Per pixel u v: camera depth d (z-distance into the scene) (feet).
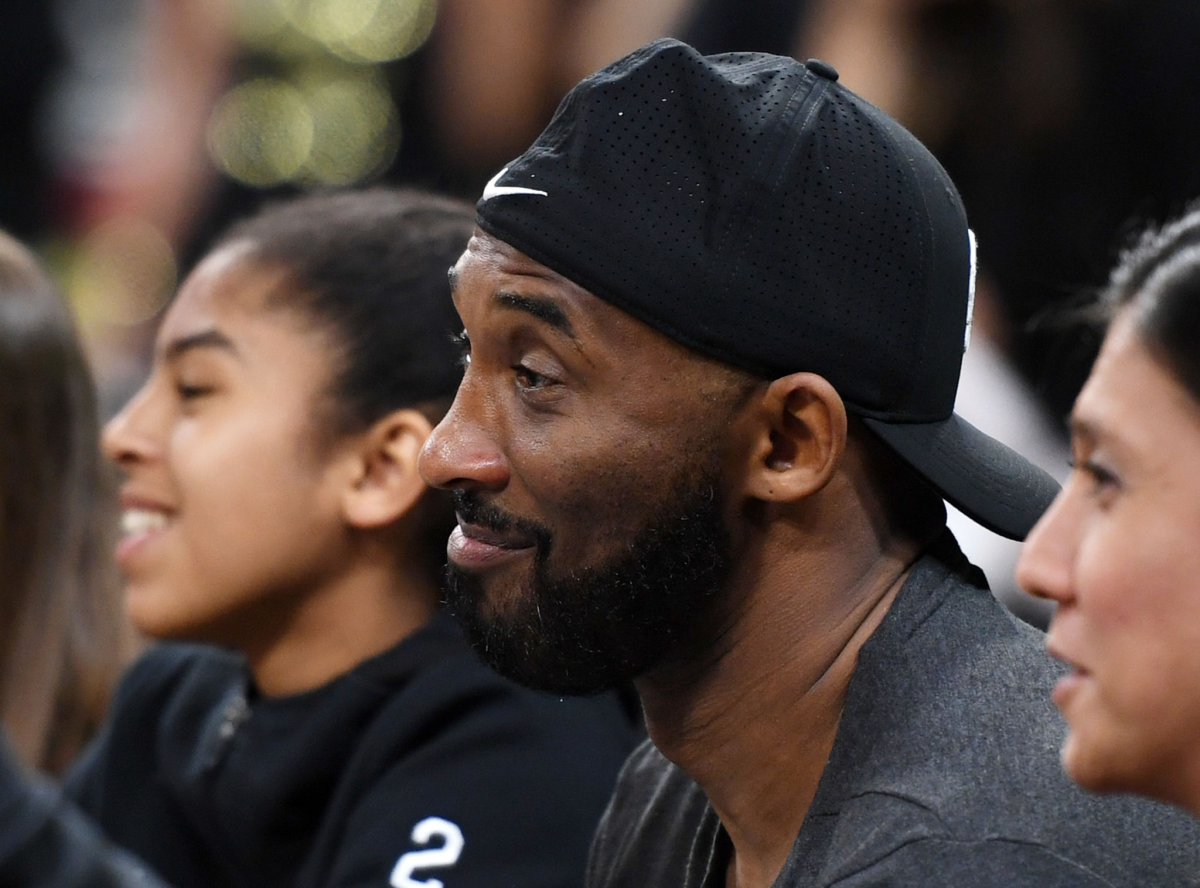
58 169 31.09
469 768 11.66
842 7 20.02
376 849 11.42
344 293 12.41
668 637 8.39
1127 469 6.29
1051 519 6.67
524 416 8.33
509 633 8.50
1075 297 13.47
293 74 28.30
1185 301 6.20
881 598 8.66
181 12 29.73
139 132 30.32
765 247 8.09
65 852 7.48
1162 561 6.16
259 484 12.22
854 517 8.57
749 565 8.48
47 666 13.71
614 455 8.15
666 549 8.24
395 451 12.33
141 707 14.24
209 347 12.39
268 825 12.46
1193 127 19.25
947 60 18.94
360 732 12.24
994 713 8.03
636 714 12.93
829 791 8.22
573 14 25.46
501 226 8.28
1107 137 19.19
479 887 11.18
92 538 15.06
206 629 12.50
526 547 8.41
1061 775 7.69
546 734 11.82
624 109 8.17
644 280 8.00
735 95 8.24
